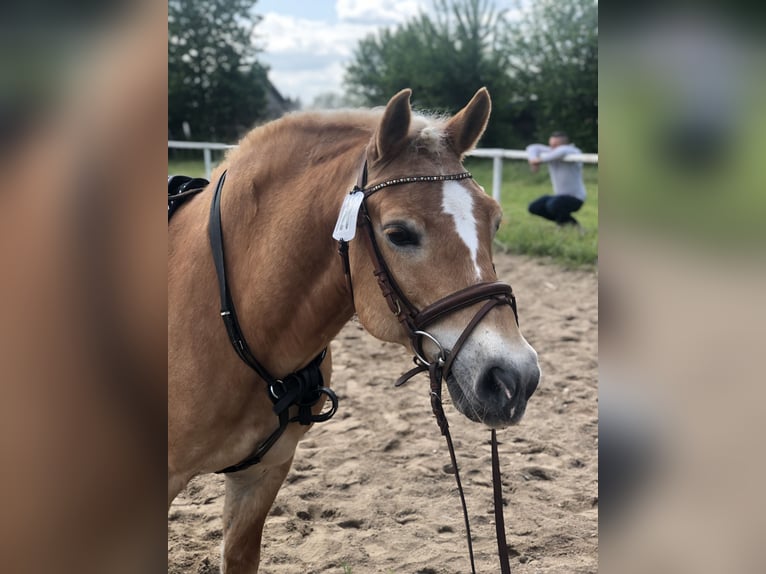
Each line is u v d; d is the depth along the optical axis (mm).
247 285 1923
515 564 2664
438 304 1638
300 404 2031
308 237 1870
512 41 24109
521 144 24531
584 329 5512
